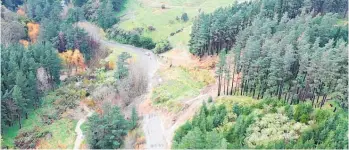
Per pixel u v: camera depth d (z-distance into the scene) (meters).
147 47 182.38
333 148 79.06
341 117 90.69
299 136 85.94
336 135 81.88
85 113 126.06
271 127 89.38
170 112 115.06
